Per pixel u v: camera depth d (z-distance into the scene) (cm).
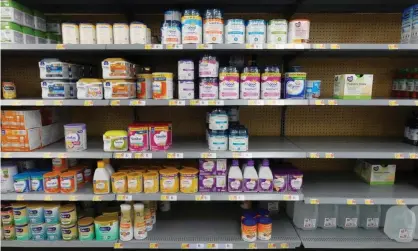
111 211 230
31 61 263
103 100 199
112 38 202
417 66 261
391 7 239
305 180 250
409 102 201
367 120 273
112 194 210
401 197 215
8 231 214
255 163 239
